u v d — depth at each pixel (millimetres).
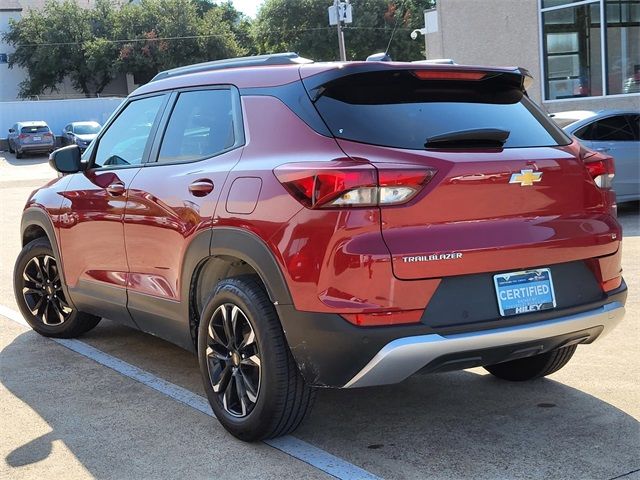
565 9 16984
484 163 3221
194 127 4113
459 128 3424
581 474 3197
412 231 3102
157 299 4211
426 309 3107
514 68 3779
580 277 3514
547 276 3395
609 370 4512
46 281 5578
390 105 3436
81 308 5180
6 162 33625
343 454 3482
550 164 3406
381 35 56469
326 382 3234
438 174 3125
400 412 3996
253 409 3482
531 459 3361
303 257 3154
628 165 10094
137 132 4609
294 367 3367
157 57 53281
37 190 5660
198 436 3730
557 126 3840
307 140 3377
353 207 3057
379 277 3041
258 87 3754
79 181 5000
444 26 19469
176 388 4465
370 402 4160
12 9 56188
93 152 5027
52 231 5234
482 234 3203
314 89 3471
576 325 3408
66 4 54625
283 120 3533
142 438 3727
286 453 3504
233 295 3496
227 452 3533
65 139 35000
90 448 3623
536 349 3396
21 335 5777
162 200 4059
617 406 3941
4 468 3422
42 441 3723
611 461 3311
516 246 3254
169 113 4359
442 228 3145
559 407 3971
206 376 3781
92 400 4289
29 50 54500
